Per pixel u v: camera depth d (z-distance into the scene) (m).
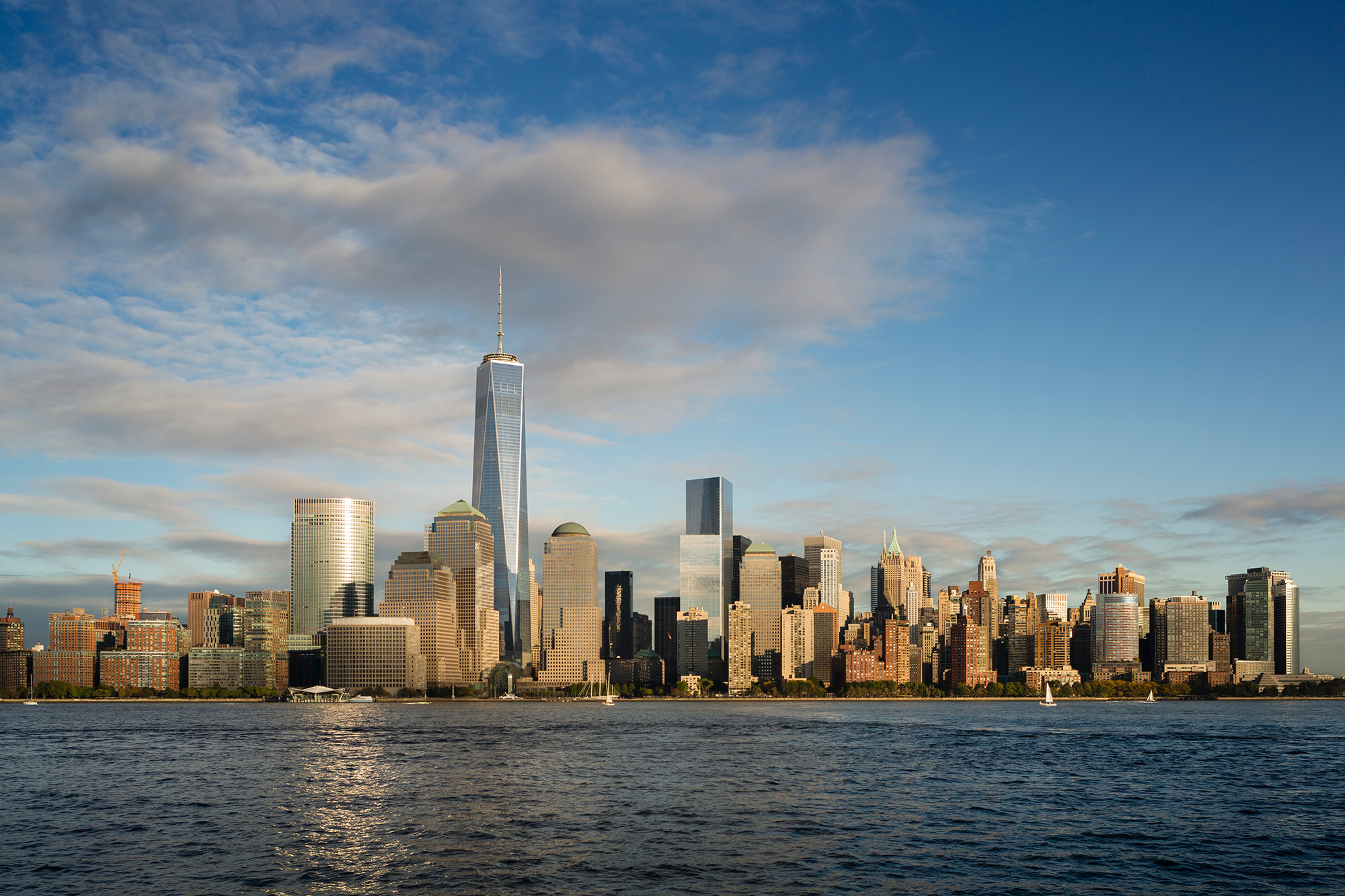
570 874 108.06
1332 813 156.38
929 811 153.00
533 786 185.62
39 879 107.06
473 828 136.75
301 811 153.38
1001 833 133.62
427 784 190.88
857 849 121.69
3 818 149.00
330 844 125.31
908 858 116.88
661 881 104.75
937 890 101.88
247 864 113.38
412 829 136.12
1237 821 147.50
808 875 107.56
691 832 133.12
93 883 105.44
